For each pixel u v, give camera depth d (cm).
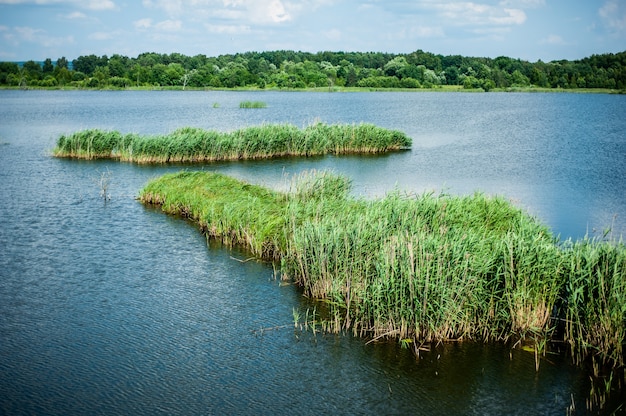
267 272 1948
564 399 1224
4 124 6862
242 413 1166
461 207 2028
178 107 9950
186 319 1590
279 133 4584
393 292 1473
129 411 1168
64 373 1309
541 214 2756
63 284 1831
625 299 1330
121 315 1611
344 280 1675
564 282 1464
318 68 18825
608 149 5097
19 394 1223
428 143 5512
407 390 1256
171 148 4203
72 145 4409
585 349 1374
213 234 2344
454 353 1409
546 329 1443
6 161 4162
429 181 3556
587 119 8462
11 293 1755
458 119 8306
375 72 19038
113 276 1903
